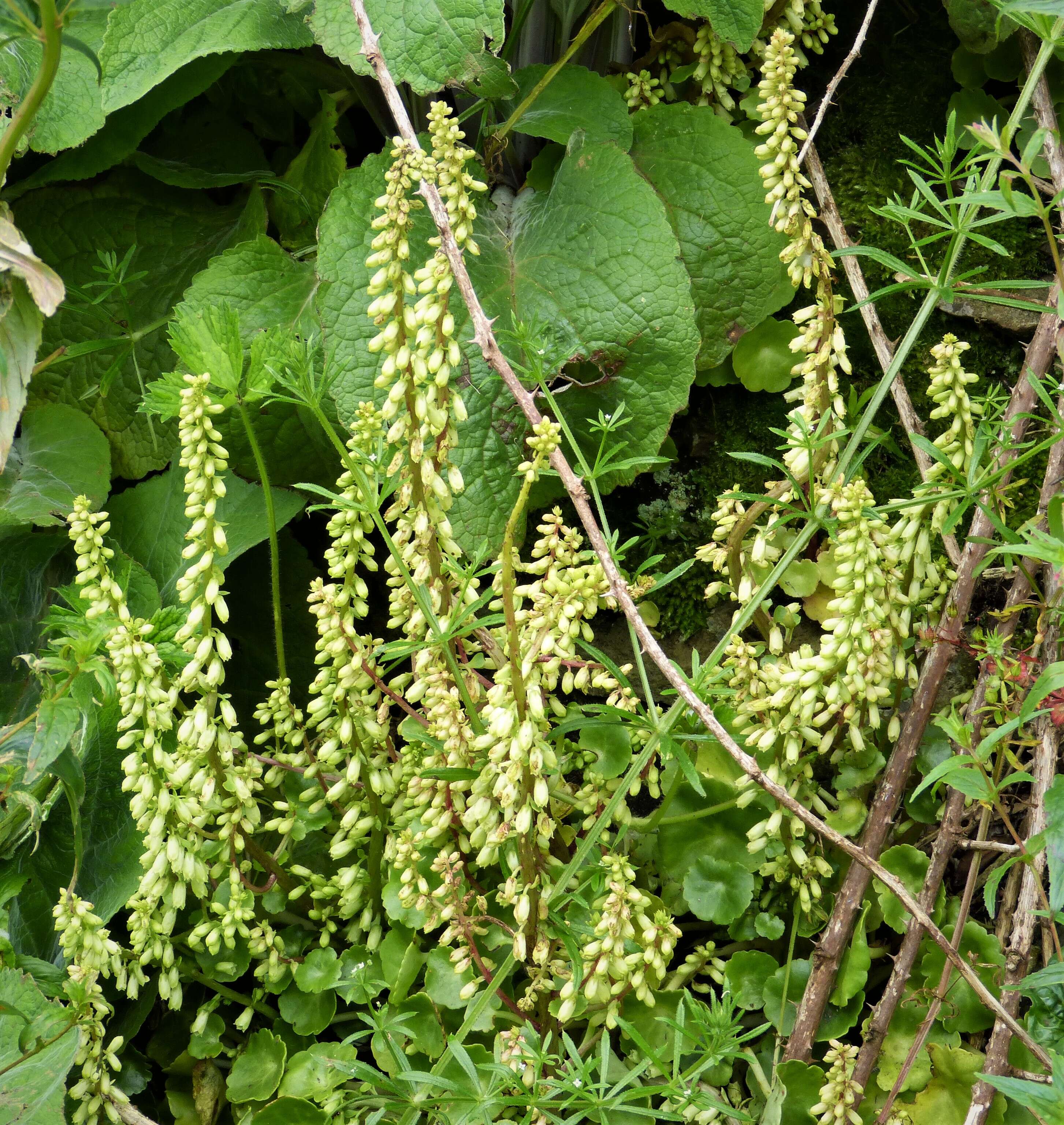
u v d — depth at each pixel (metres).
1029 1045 1.20
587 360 1.33
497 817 1.21
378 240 1.19
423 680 1.22
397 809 1.27
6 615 1.38
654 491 1.41
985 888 1.20
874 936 1.33
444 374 1.20
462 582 1.22
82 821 1.32
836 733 1.28
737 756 1.19
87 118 1.37
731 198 1.37
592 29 1.36
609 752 1.29
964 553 1.28
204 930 1.25
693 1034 1.20
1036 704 1.15
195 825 1.24
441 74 1.31
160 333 1.44
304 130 1.49
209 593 1.21
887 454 1.38
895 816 1.31
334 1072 1.25
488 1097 1.19
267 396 1.25
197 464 1.20
